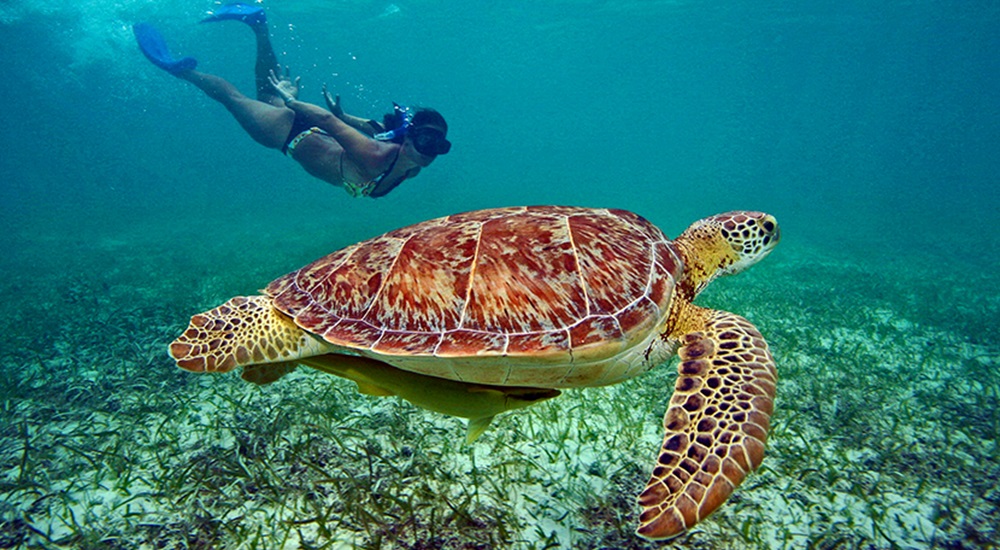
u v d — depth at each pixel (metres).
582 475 1.20
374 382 1.03
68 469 1.19
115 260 4.29
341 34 14.45
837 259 4.95
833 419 1.45
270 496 1.09
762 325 2.31
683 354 0.99
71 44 11.52
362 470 1.18
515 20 12.18
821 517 1.09
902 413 1.52
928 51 15.70
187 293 2.93
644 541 1.01
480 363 0.93
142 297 2.90
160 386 1.61
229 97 2.83
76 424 1.39
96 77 16.69
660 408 1.49
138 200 12.33
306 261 4.03
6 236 6.09
